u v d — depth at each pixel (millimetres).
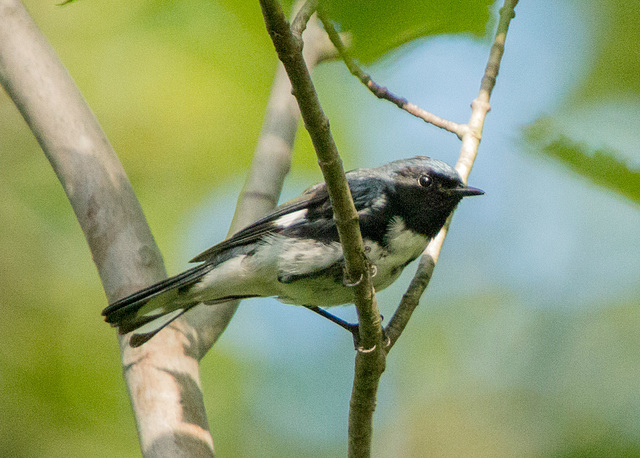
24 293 11984
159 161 11953
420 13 4117
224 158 11852
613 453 10062
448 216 7945
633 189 3672
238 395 11586
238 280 7258
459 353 12648
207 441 5859
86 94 11891
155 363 6258
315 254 7137
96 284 12148
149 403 6008
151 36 11445
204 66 11375
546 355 12094
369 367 5859
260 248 7230
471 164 8055
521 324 12594
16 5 7762
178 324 6703
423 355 12734
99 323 11789
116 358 11461
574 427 10617
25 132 13008
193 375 6359
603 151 3713
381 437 12344
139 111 11750
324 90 11820
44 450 10594
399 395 12602
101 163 7172
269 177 8195
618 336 11914
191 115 11656
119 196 7086
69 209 12680
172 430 5801
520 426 11766
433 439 12016
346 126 11750
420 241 7539
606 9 9672
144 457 5742
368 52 4305
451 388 12469
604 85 9594
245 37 10594
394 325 6797
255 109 11523
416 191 7520
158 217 11891
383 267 7418
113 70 11836
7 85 7520
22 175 12805
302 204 7344
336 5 4062
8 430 10695
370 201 7355
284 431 11438
